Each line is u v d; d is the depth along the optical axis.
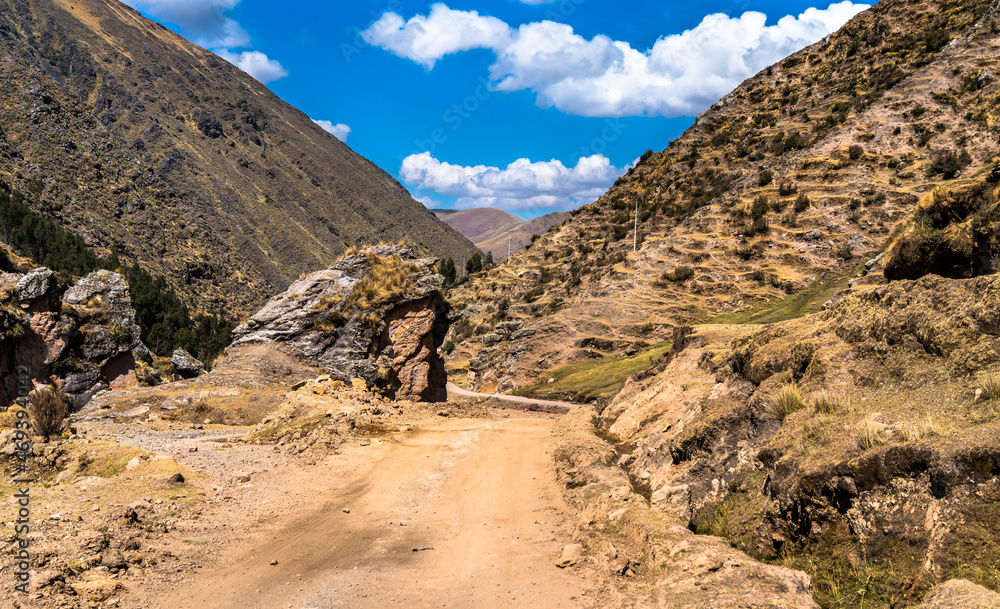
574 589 7.41
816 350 10.09
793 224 85.75
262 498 11.26
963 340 7.66
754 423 9.91
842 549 6.31
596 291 91.56
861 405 8.02
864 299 10.27
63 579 6.96
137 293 96.88
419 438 18.41
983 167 78.81
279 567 8.05
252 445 17.00
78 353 40.56
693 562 7.10
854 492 6.44
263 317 32.44
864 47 136.38
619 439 17.38
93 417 23.41
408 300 33.53
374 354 32.78
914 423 6.62
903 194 80.50
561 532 9.67
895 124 95.38
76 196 185.62
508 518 10.56
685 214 115.12
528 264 133.75
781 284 75.88
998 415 6.09
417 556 8.59
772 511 7.39
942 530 5.39
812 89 136.00
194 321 117.38
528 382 78.75
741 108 149.00
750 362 12.23
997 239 8.78
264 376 28.61
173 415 23.86
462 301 128.38
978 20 111.25
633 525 8.98
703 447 10.53
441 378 37.69
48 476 12.26
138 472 11.95
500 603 7.07
